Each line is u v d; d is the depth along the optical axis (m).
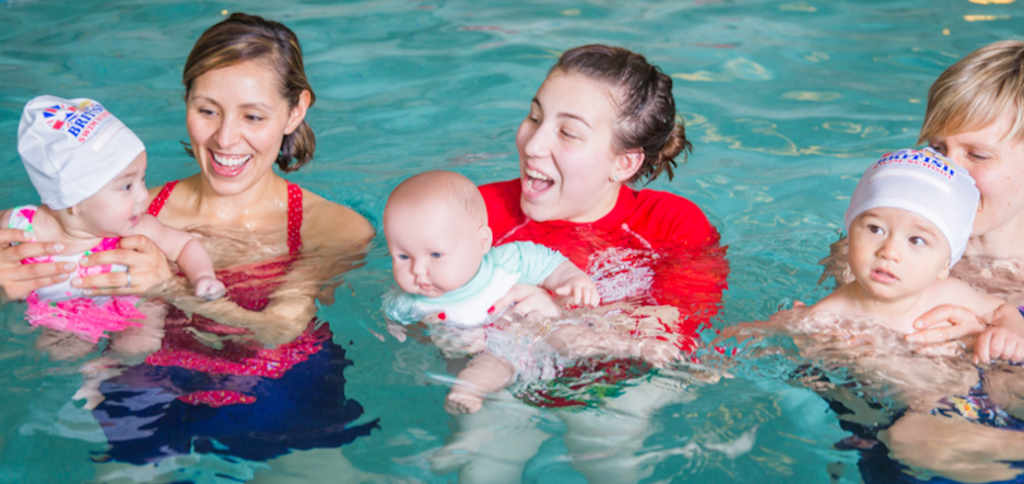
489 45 6.52
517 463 2.42
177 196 3.74
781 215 4.05
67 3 7.28
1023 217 3.16
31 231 3.07
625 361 2.77
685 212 3.45
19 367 2.69
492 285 2.94
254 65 3.30
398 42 6.61
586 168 3.18
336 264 3.46
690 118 5.25
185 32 6.64
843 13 7.12
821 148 4.84
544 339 2.82
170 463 2.38
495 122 5.27
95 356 2.76
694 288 3.11
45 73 5.75
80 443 2.42
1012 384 2.66
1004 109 2.83
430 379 2.74
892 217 2.72
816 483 2.34
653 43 6.50
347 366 2.81
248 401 2.62
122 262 3.04
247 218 3.71
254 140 3.39
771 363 2.81
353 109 5.46
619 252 3.29
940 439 2.46
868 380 2.70
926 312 2.88
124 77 5.75
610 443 2.49
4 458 2.35
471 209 2.88
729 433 2.54
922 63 6.00
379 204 4.21
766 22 6.96
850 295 3.00
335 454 2.45
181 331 2.90
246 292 3.17
